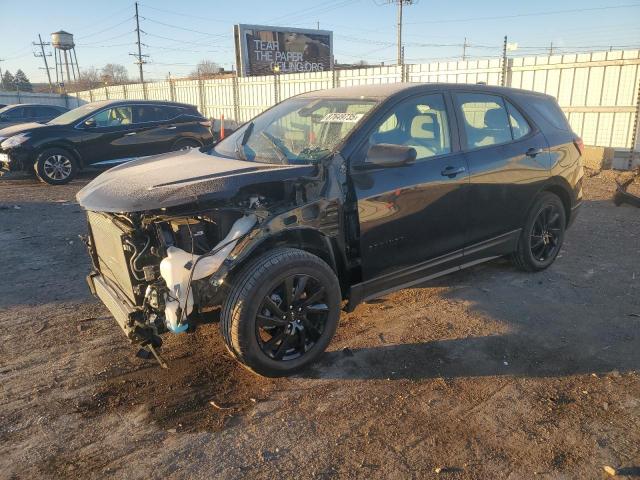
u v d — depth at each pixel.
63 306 4.77
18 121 18.02
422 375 3.63
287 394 3.43
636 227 7.33
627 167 11.81
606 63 11.75
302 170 3.55
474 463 2.80
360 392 3.44
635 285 5.20
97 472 2.74
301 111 4.45
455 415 3.20
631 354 3.89
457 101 4.55
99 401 3.35
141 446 2.94
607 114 11.98
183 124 12.58
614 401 3.33
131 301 3.45
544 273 5.54
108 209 3.19
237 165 3.78
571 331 4.25
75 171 11.46
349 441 2.98
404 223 4.01
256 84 21.67
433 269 4.38
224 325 3.34
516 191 4.90
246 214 3.39
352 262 3.83
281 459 2.84
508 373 3.66
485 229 4.71
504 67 13.41
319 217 3.58
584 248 6.39
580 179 5.71
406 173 3.99
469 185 4.42
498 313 4.58
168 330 3.31
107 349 3.99
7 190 10.64
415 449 2.91
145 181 3.50
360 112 4.01
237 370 3.71
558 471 2.74
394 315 4.55
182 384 3.54
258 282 3.28
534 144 5.10
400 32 39.47
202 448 2.92
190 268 3.17
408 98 4.18
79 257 6.15
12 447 2.92
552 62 12.61
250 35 30.55
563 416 3.19
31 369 3.71
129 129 11.88
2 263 5.94
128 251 3.34
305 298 3.57
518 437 3.00
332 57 34.41
